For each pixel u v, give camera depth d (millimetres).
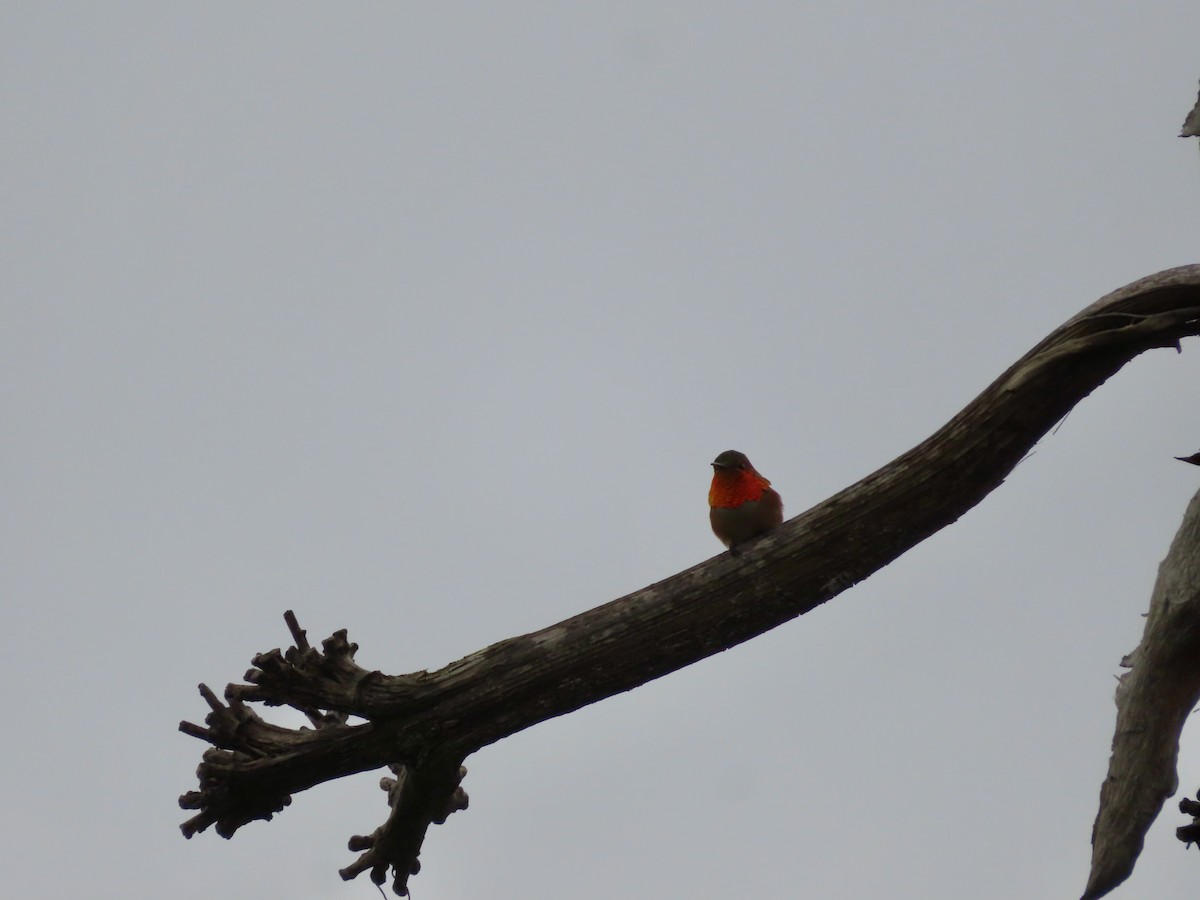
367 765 12875
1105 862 10539
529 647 12688
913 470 12125
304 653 12750
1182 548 11305
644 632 12508
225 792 12812
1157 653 11062
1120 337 11586
